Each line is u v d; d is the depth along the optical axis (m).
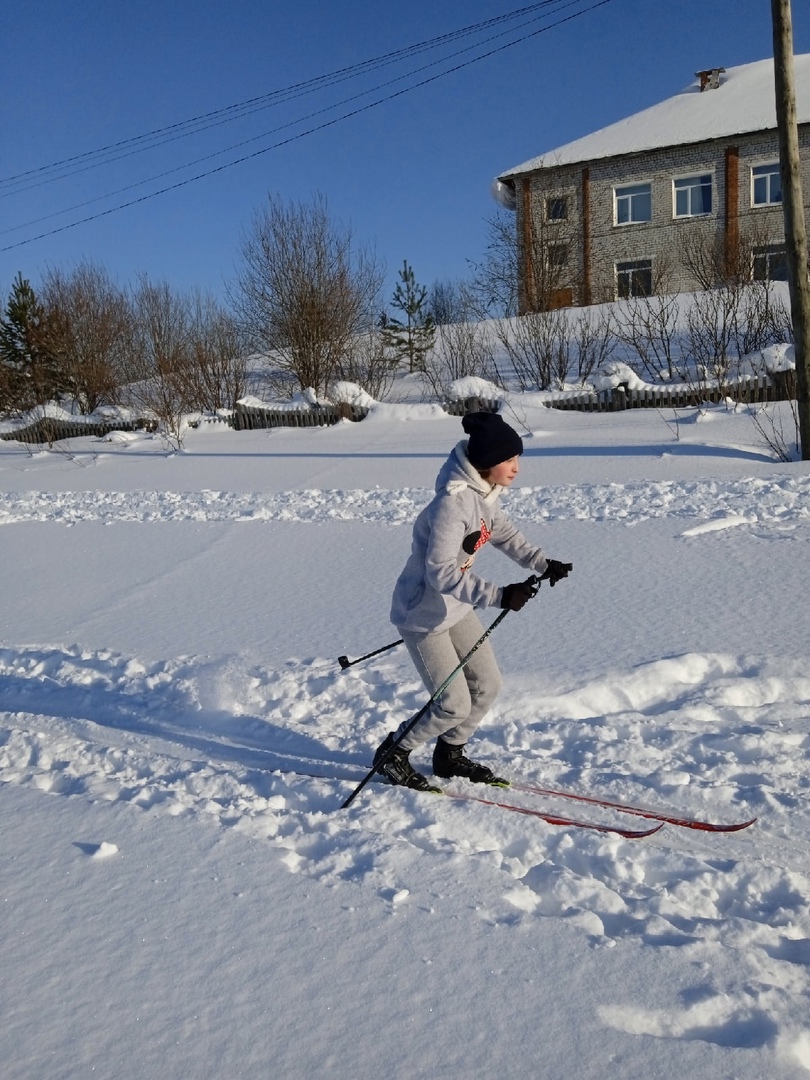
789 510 8.37
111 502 12.70
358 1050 2.15
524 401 18.69
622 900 2.86
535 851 3.25
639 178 31.52
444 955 2.51
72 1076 2.09
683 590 6.21
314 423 20.98
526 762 4.01
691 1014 2.25
